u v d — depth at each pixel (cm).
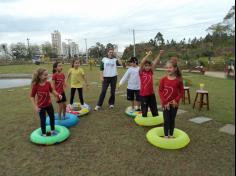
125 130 500
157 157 374
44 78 425
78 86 671
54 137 433
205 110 655
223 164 349
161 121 524
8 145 434
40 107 439
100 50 6316
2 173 336
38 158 380
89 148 412
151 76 515
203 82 1345
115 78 682
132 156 379
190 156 376
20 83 1659
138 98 614
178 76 416
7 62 5581
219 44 2964
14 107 748
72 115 569
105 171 335
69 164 357
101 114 630
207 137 454
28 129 524
